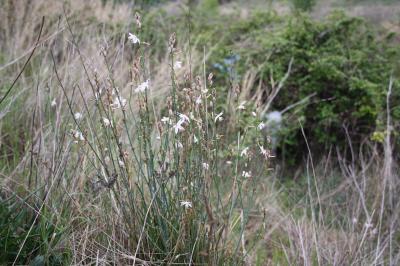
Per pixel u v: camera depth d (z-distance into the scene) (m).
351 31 4.93
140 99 2.16
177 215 2.12
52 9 4.38
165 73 3.86
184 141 2.09
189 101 2.07
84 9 4.55
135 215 2.16
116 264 2.12
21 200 2.16
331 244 2.81
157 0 6.20
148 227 2.16
